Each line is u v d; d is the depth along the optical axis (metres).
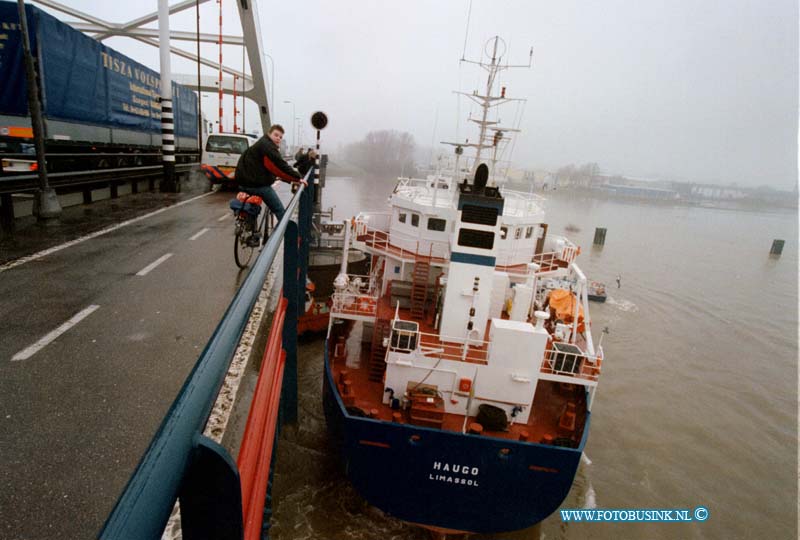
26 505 2.73
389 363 10.11
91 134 13.84
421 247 13.30
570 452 8.74
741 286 44.31
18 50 10.67
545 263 14.75
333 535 11.20
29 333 5.00
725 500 14.88
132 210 13.01
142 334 5.16
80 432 3.41
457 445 9.02
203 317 5.77
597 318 31.98
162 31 16.36
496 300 12.22
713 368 25.20
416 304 12.78
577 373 10.13
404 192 15.33
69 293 6.28
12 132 11.01
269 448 3.84
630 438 17.91
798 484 15.90
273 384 4.42
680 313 34.62
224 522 1.56
